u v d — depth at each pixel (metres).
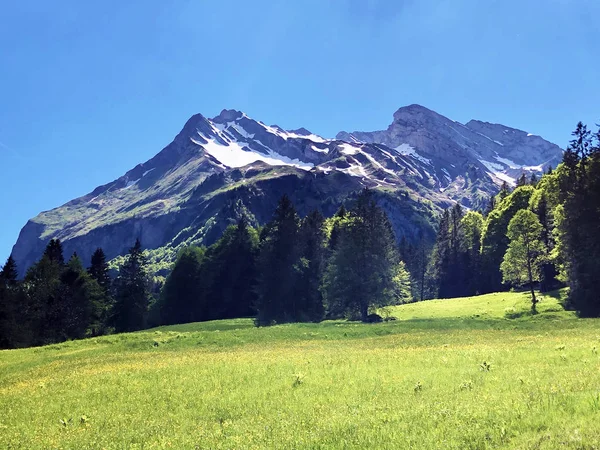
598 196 56.09
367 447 9.98
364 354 29.14
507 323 46.78
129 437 13.81
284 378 21.55
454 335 39.50
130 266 94.44
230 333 49.69
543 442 8.62
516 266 64.19
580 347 23.73
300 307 76.75
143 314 94.31
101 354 43.06
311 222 91.69
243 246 95.25
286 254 78.31
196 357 33.34
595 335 30.91
